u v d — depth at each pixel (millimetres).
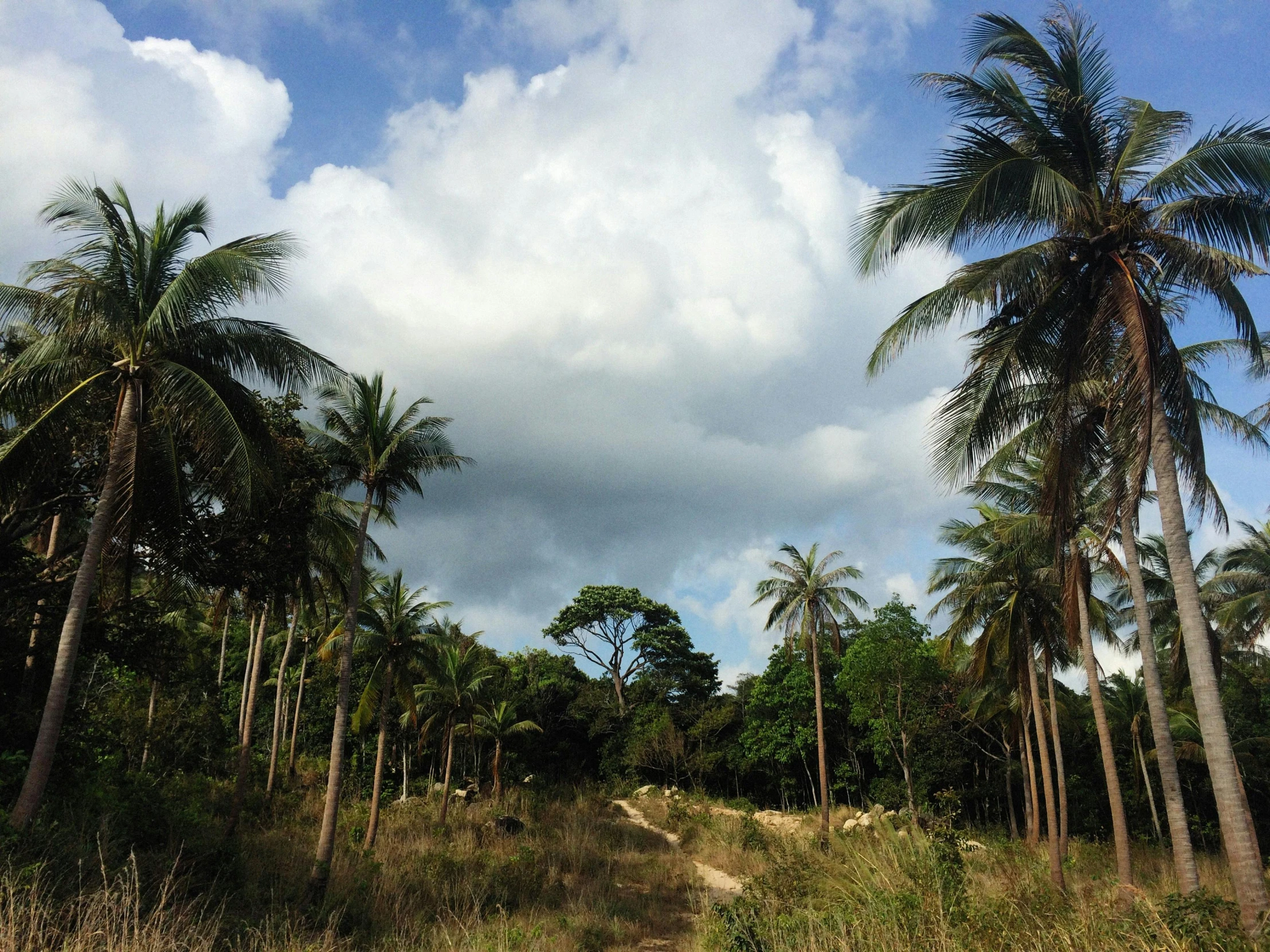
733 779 49125
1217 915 7445
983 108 11062
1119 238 10477
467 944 12875
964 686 35375
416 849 23750
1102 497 18062
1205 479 10797
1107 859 25328
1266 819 33938
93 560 13445
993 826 39188
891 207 10352
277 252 14438
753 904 11156
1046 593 22672
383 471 21078
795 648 36188
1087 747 41625
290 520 18922
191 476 17125
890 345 10938
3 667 16938
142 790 16625
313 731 44188
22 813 11508
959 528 23688
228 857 15430
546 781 48156
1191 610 9688
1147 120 10375
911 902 8703
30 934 6844
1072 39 10898
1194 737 33812
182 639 26609
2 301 13719
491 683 42875
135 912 7434
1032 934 7434
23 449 13445
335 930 12992
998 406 11195
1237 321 10453
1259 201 9836
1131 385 9648
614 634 58000
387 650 27375
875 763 44938
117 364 14094
